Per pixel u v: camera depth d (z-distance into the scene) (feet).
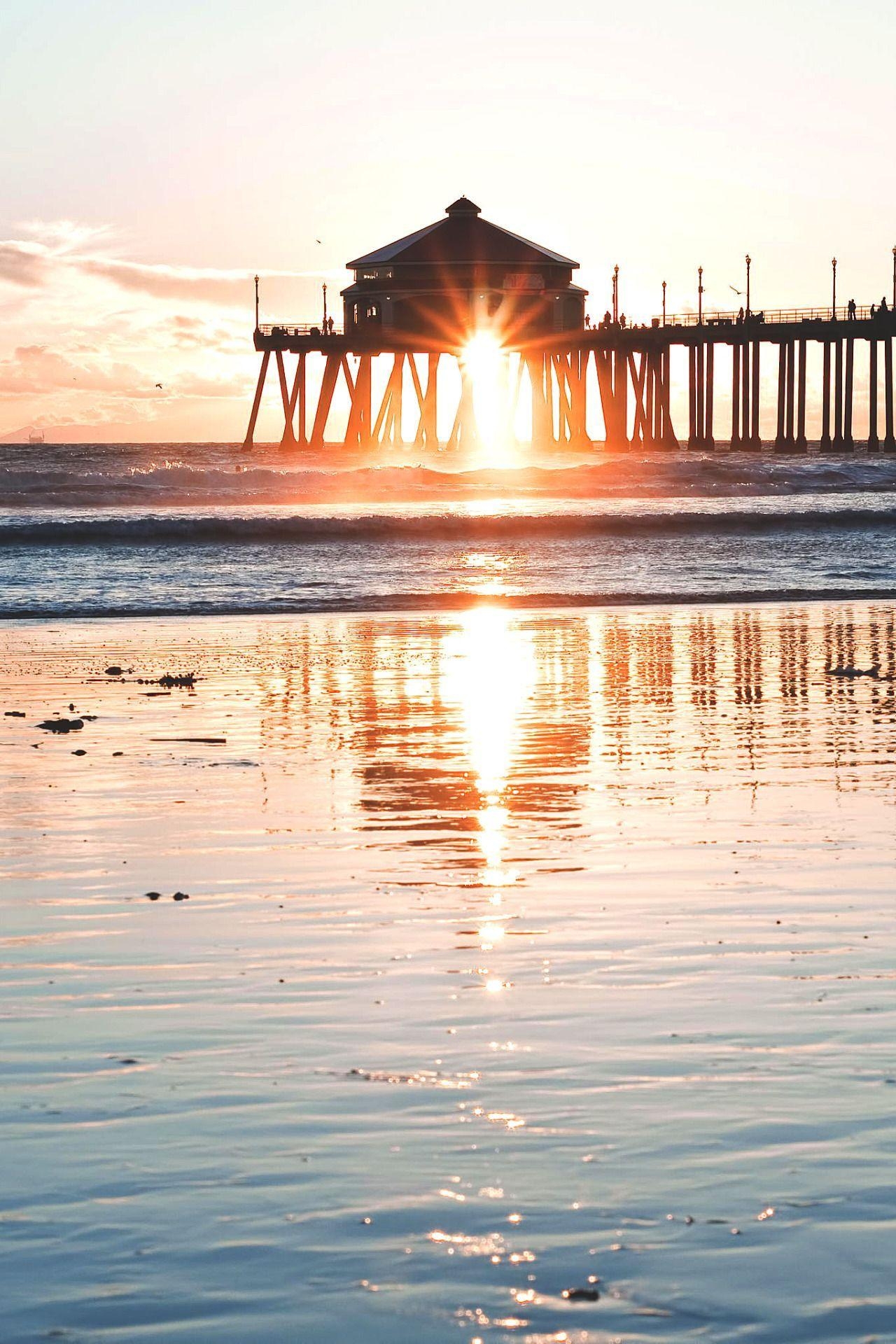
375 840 44.47
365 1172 20.66
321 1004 28.22
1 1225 19.27
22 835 45.32
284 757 60.64
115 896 37.45
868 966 30.66
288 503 285.64
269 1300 17.47
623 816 48.06
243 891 37.91
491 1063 24.89
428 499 294.25
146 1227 19.17
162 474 302.86
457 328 499.51
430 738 65.72
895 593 142.51
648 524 213.66
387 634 112.37
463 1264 18.22
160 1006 28.22
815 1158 20.97
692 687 82.99
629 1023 26.89
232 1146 21.59
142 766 58.23
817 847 43.09
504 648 102.83
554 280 509.35
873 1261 18.22
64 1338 16.74
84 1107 23.11
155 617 127.03
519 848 43.06
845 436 480.64
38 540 196.03
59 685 85.05
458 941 32.83
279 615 127.75
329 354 524.11
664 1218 19.30
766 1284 17.72
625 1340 16.62
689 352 501.97
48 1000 28.63
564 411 521.65
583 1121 22.34
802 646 102.32
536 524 208.95
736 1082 23.91
